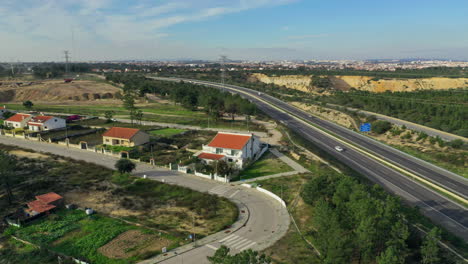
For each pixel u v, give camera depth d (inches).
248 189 2773.1
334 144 4483.3
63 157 3540.8
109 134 4084.6
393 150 4185.5
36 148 3934.5
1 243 1884.8
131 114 5349.4
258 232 2034.9
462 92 7731.3
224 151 3395.7
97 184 2807.6
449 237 2026.3
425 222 2210.9
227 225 2108.8
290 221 2186.3
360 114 6161.4
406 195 2817.4
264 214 2295.8
